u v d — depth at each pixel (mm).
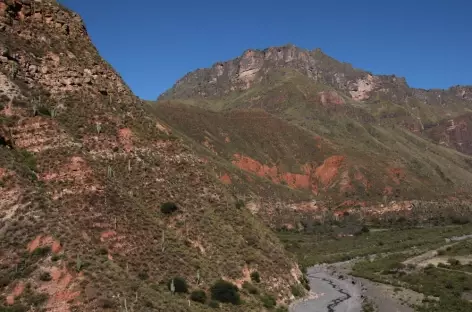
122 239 47125
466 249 107438
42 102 57188
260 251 59938
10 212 43188
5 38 59656
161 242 50094
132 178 57250
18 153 49719
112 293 38250
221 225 58938
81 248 41844
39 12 66312
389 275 88438
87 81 64375
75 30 69688
